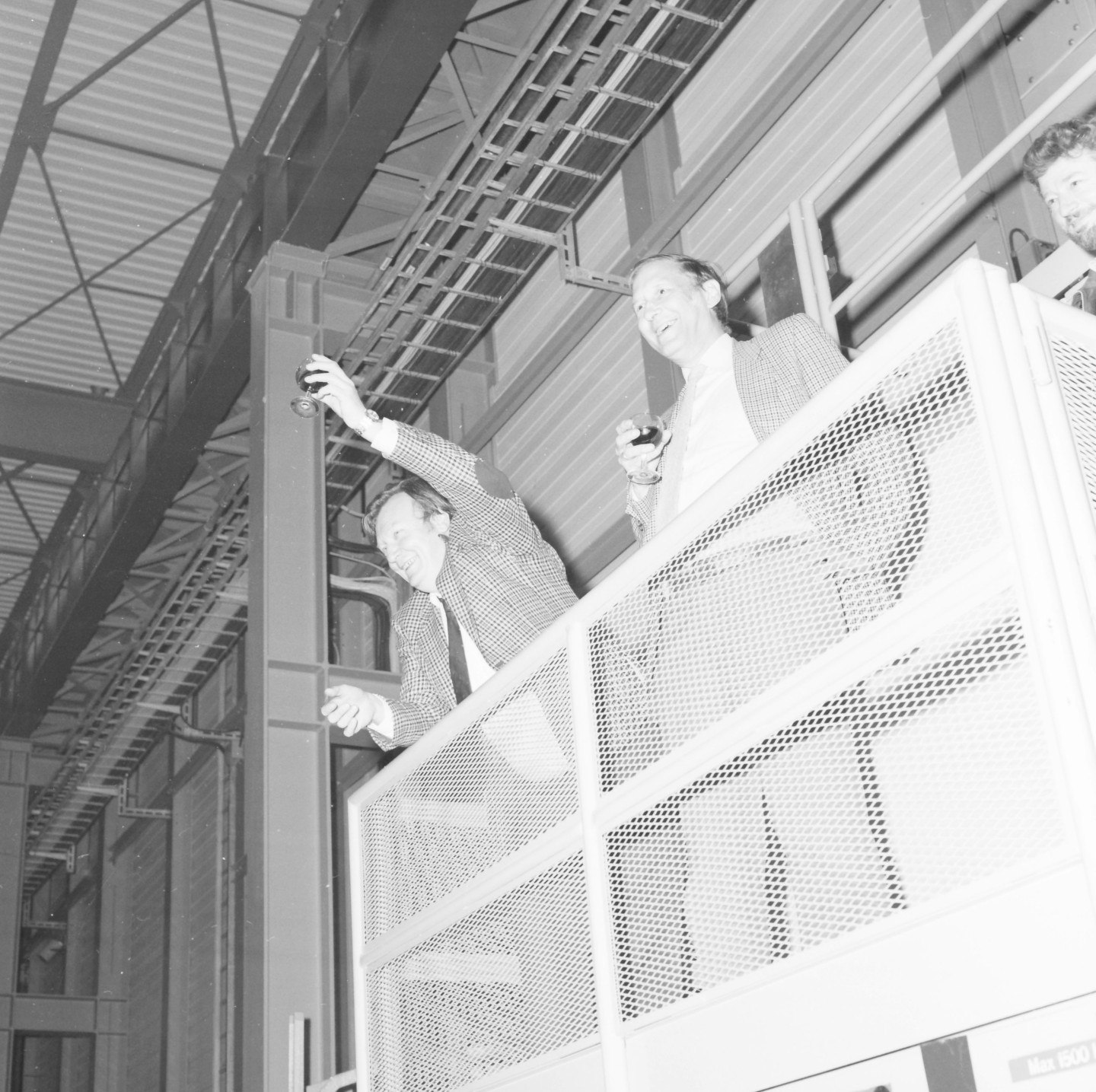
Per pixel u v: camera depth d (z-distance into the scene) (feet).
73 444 44.09
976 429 7.54
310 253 31.63
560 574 13.08
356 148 29.27
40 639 52.21
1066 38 19.29
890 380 8.08
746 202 25.75
